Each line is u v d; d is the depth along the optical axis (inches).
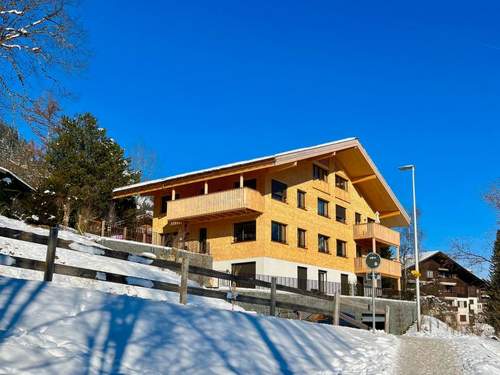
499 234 1347.2
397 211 1605.6
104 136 1470.2
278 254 1122.7
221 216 1137.4
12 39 730.8
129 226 1353.3
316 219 1283.2
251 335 348.5
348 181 1477.6
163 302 350.3
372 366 355.9
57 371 208.5
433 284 2274.9
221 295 414.9
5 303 260.2
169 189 1206.3
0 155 1314.0
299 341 380.8
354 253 1434.5
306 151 1136.2
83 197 1190.9
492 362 401.4
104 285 534.0
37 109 767.7
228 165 1074.1
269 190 1130.0
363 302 1177.4
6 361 202.7
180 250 962.1
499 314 1301.7
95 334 261.0
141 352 259.3
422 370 355.9
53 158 1389.0
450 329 1424.7
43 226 813.9
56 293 293.3
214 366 273.7
